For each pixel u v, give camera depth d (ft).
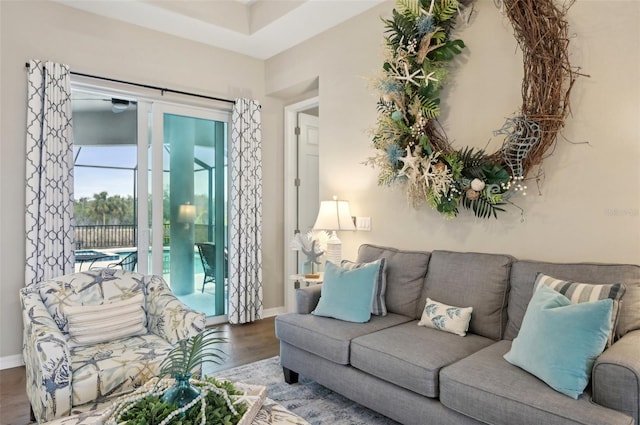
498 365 6.06
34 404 6.60
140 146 12.82
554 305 5.84
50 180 10.50
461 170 8.61
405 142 9.56
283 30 12.66
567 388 5.09
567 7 7.52
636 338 5.46
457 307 8.03
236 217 14.10
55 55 10.93
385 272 9.46
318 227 11.16
